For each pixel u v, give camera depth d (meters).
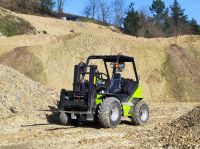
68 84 30.89
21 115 16.25
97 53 33.59
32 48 32.78
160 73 33.41
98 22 76.62
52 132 14.17
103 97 15.29
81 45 34.03
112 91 15.73
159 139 12.38
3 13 50.75
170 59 34.72
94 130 14.68
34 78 30.33
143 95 31.17
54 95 19.91
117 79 15.95
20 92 18.30
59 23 60.44
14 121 15.42
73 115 15.35
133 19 70.38
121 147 11.52
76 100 15.30
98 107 15.10
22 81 19.52
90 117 15.09
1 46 33.88
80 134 13.84
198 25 75.38
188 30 74.88
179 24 77.06
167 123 15.96
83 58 33.00
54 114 17.08
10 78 19.20
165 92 31.97
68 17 73.44
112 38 35.31
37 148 11.66
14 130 14.40
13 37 36.62
